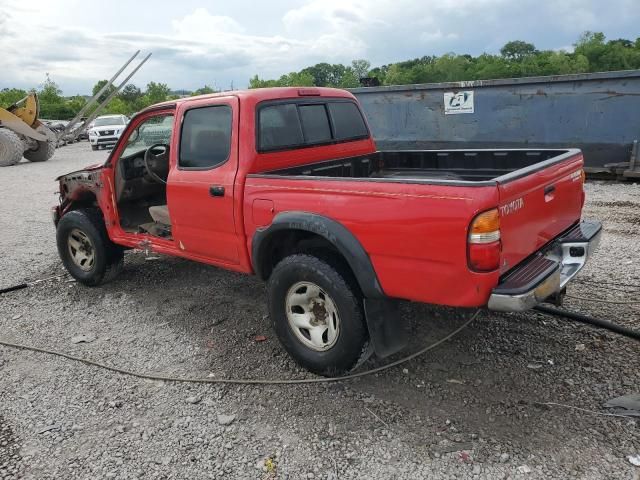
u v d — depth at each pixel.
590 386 3.38
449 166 4.95
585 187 9.41
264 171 4.07
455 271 2.92
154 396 3.60
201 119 4.26
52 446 3.12
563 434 2.96
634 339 3.90
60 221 5.71
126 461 2.96
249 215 3.89
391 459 2.86
